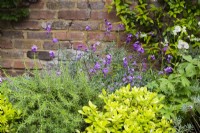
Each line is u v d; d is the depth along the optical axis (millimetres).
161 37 3051
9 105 1905
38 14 3154
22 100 1852
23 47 3201
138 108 1832
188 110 2092
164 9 3053
